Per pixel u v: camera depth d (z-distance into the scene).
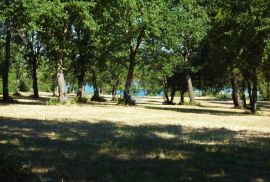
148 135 17.25
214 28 38.94
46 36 39.62
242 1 35.00
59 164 10.48
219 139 16.41
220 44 39.12
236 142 15.53
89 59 49.91
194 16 46.88
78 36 46.50
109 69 66.31
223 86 57.00
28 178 8.84
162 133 18.23
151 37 46.16
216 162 11.23
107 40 45.06
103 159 11.30
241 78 52.12
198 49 51.53
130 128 20.08
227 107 55.12
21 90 92.69
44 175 9.23
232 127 22.47
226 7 36.72
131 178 9.14
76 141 14.73
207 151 13.02
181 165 10.71
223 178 9.38
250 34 34.72
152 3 41.88
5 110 30.41
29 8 34.47
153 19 41.59
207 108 50.56
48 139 15.11
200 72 54.62
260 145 14.72
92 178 9.11
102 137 16.11
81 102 48.50
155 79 66.69
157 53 48.59
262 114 38.91
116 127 20.41
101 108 36.94
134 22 42.75
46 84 104.88
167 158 11.64
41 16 36.41
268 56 34.28
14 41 55.62
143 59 49.53
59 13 35.56
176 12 44.19
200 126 22.47
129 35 45.06
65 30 39.59
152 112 34.53
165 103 61.28
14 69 77.38
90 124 21.70
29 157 11.37
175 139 16.05
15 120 22.56
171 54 48.84
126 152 12.45
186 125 22.89
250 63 36.75
